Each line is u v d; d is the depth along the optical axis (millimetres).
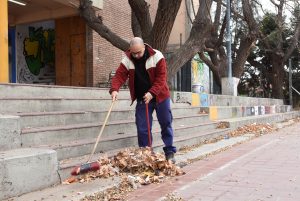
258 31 19719
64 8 15359
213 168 7039
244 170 6867
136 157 6449
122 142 7469
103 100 9000
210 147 9453
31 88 7723
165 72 6773
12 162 4848
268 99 22734
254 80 31812
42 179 5277
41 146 6102
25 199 4824
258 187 5676
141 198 5121
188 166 7230
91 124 7414
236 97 17688
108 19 16047
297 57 30500
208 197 5176
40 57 17109
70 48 15984
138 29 13445
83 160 6168
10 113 6648
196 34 12703
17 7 15055
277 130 14820
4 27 9289
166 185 5801
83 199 4934
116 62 16625
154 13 19453
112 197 5094
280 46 26375
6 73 9305
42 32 17141
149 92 6582
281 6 22234
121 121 8320
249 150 9250
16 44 16344
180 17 23688
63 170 5648
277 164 7418
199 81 26297
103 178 5918
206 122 12188
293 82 31812
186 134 10109
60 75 16188
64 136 6703
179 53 12453
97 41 15641
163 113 6910
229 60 18844
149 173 6211
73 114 7469
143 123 6938
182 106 12109
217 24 19359
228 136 11578
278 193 5352
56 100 7727
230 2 19594
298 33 26281
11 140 5551
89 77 15500
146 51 6766
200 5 12875
